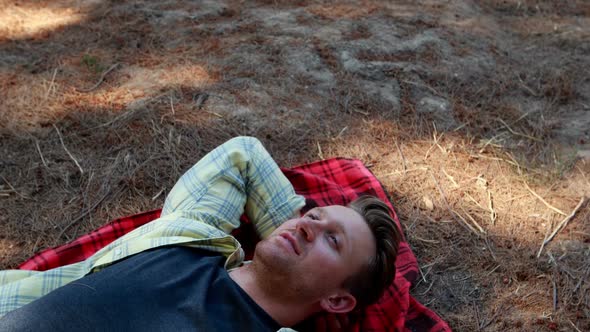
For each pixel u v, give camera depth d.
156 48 3.85
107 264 2.14
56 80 3.49
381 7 4.52
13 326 1.81
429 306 2.51
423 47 4.01
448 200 2.99
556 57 4.20
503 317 2.45
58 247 2.46
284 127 3.33
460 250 2.74
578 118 3.62
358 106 3.52
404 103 3.58
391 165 3.19
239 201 2.56
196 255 2.19
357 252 2.13
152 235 2.22
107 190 2.86
